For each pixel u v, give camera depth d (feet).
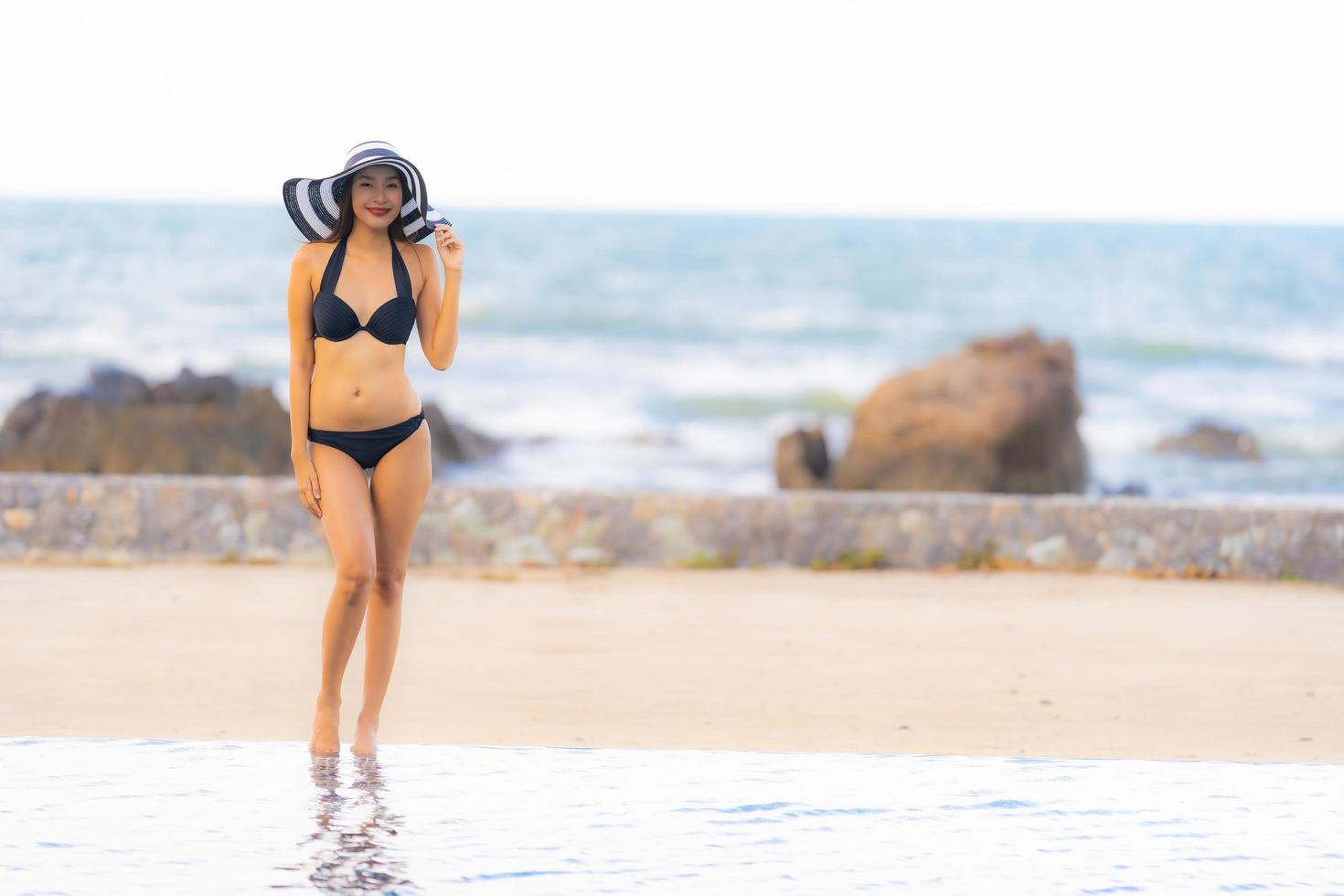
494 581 60.80
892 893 22.67
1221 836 26.14
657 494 65.36
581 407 212.64
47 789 27.84
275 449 128.16
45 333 275.80
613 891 22.58
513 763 30.71
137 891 22.16
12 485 63.41
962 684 42.45
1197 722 37.76
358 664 43.73
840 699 40.06
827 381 245.45
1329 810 27.96
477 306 317.63
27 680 39.96
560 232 522.47
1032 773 30.58
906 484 123.65
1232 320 342.44
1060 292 391.24
